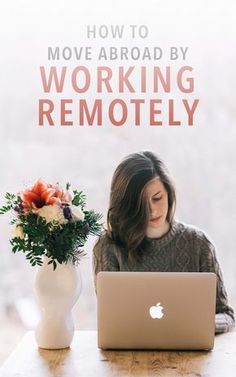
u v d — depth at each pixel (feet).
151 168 12.14
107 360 9.31
